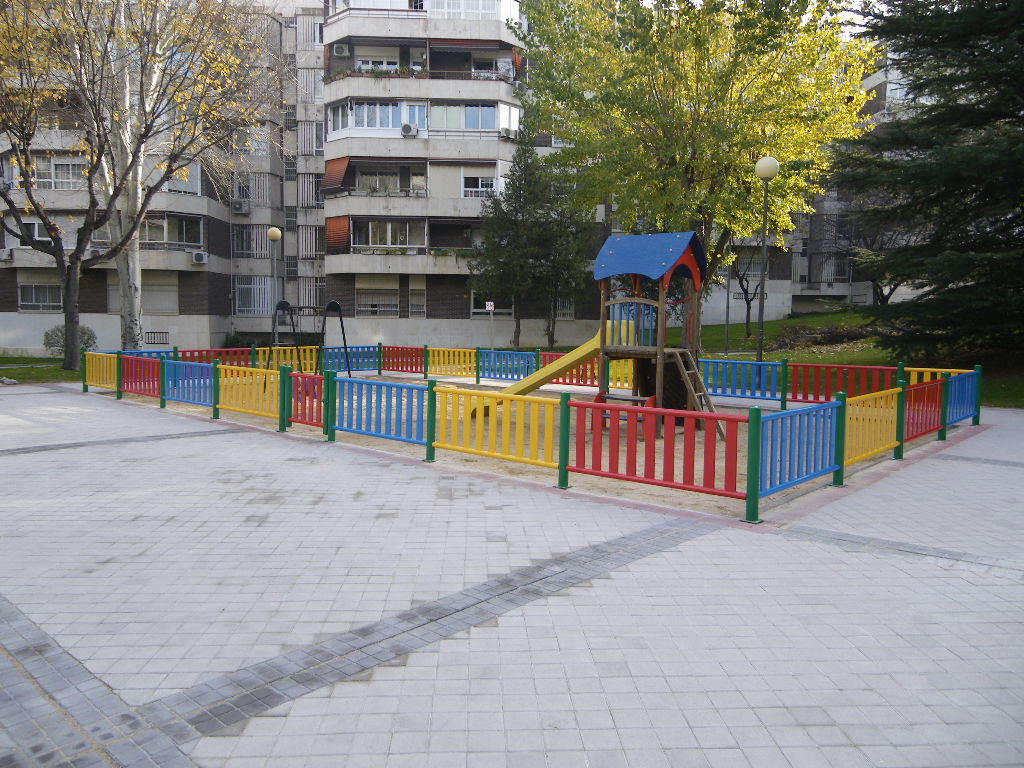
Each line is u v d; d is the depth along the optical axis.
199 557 5.84
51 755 3.19
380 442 11.23
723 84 18.42
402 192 36.94
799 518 7.14
